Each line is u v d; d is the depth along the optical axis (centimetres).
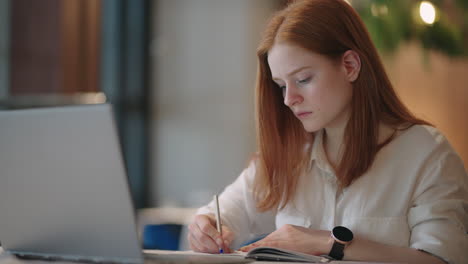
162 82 471
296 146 138
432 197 119
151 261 93
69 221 93
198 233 123
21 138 93
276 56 123
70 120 88
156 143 470
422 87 374
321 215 133
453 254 108
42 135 91
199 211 144
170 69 470
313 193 134
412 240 117
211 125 464
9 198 98
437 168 120
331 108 123
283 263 98
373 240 121
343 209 129
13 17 354
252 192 145
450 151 123
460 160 124
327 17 123
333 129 134
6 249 103
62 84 384
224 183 461
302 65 120
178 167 467
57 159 91
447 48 260
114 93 434
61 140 90
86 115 86
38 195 95
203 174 463
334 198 130
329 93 122
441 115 380
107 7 428
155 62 472
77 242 94
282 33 122
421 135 125
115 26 435
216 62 464
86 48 407
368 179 126
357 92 127
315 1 125
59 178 92
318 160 133
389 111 131
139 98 457
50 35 377
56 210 94
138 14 454
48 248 98
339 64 124
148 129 470
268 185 138
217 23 464
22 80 359
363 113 127
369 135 127
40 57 371
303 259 102
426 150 123
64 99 378
